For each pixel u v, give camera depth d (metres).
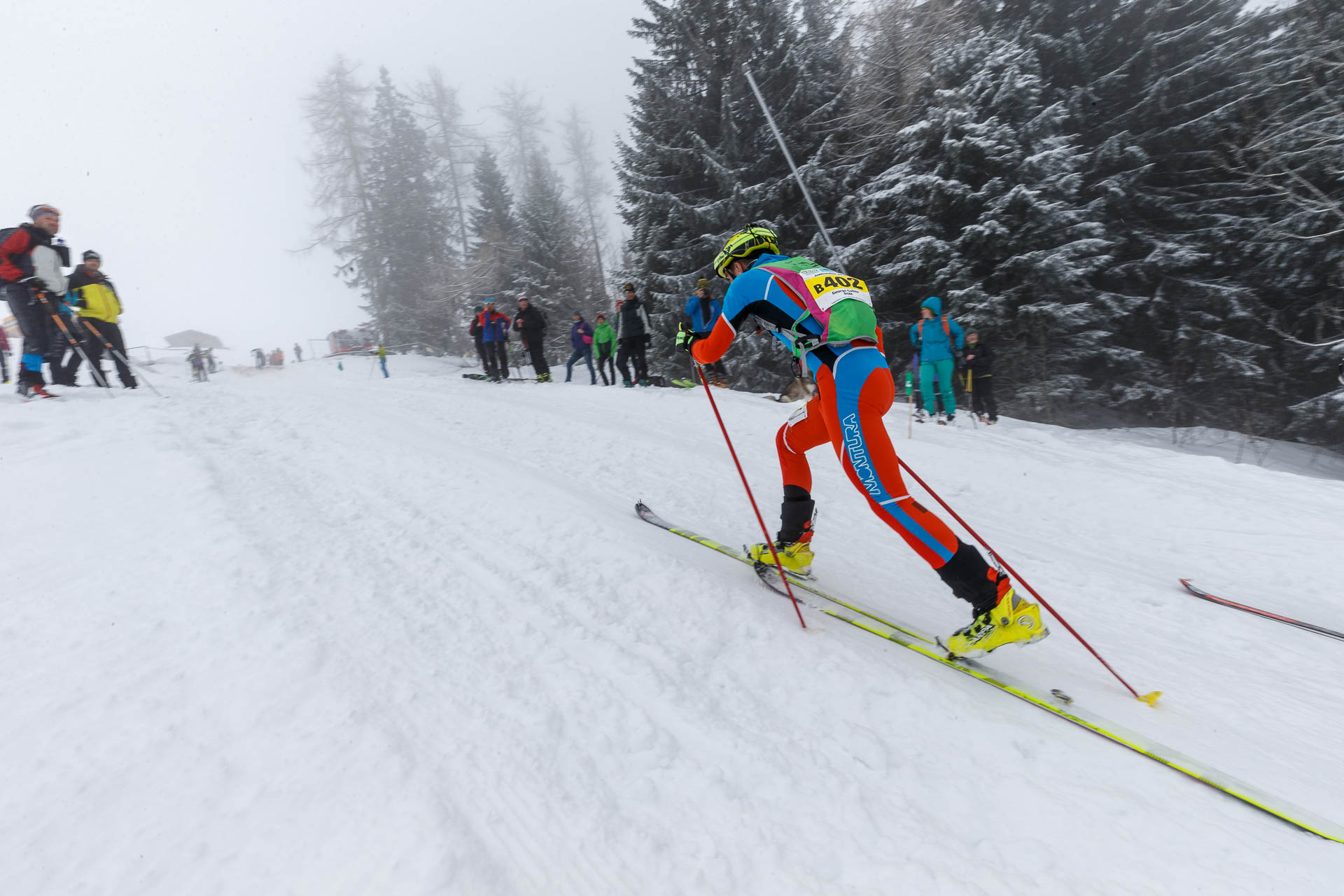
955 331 9.35
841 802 1.66
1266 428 12.57
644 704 2.01
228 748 1.69
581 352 13.87
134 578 2.55
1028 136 12.29
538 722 1.89
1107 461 6.99
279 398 8.09
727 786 1.70
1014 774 1.77
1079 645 2.76
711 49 17.73
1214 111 12.08
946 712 2.04
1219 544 4.51
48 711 1.81
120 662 2.04
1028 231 12.11
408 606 2.48
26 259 6.38
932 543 2.30
